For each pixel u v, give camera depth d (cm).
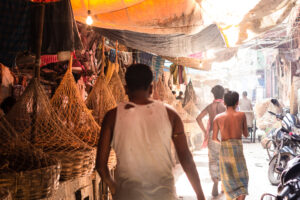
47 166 233
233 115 454
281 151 588
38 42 284
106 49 700
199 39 551
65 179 267
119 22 414
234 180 442
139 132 206
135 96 219
